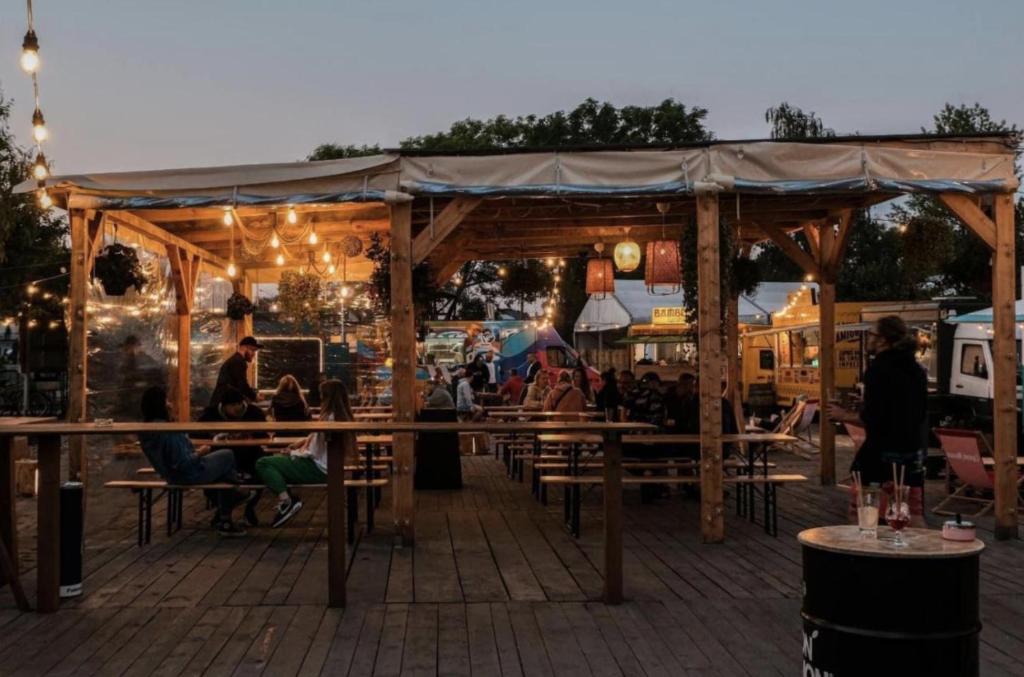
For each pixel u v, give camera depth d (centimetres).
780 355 2608
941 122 2564
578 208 1159
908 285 2966
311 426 659
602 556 823
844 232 1236
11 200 1783
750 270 1295
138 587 718
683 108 3753
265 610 654
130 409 1289
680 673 527
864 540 401
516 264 1515
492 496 1198
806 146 899
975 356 1691
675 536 920
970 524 410
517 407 1741
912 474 806
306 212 1155
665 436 980
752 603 669
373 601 674
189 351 1405
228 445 948
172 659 551
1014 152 917
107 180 910
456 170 884
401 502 862
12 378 2852
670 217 1216
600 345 3055
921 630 373
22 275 2609
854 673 379
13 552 700
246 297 1473
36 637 593
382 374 1933
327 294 1614
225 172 897
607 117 3697
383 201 879
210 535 930
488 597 686
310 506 1133
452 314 3450
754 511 1039
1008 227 915
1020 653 567
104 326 1241
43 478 652
